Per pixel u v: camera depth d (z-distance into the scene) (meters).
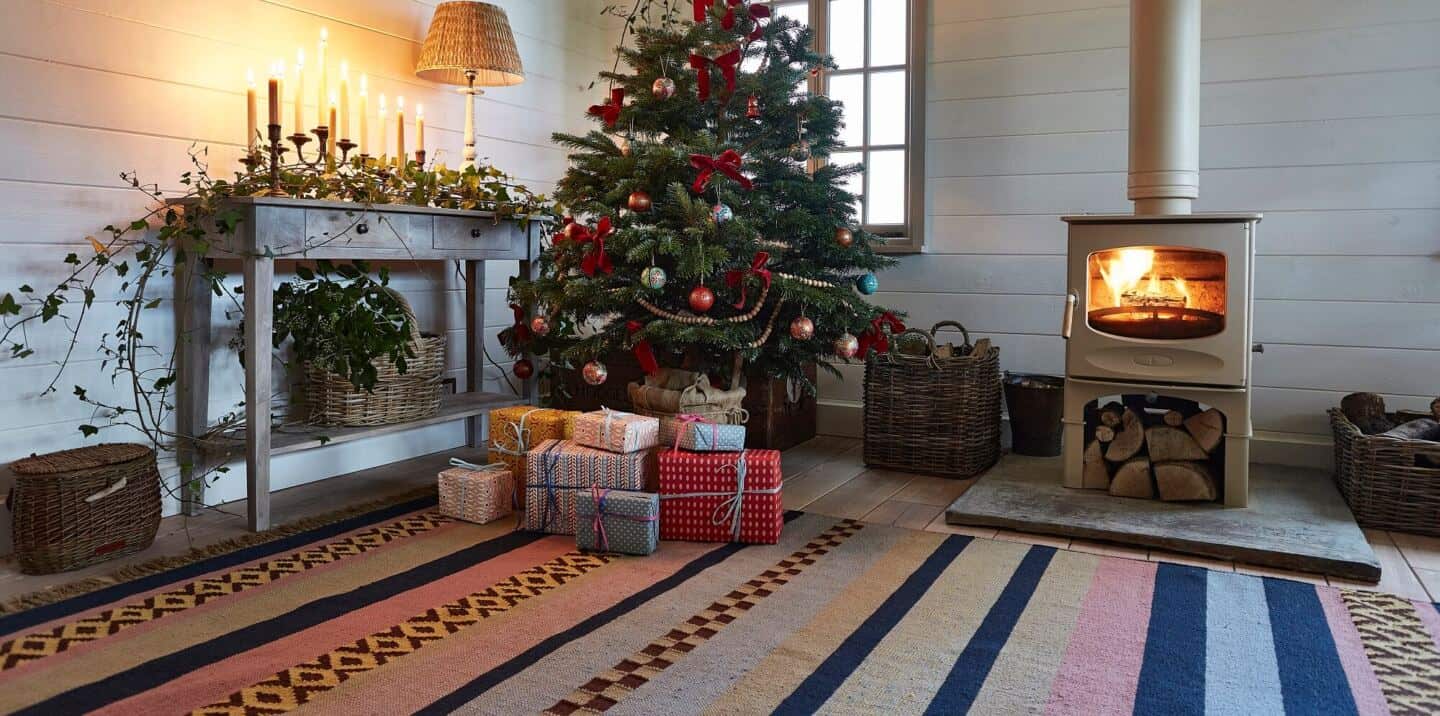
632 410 4.29
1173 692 1.96
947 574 2.68
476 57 3.85
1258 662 2.11
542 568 2.72
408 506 3.36
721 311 3.50
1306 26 3.73
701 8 3.62
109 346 3.04
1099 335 3.32
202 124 3.28
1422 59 3.58
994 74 4.25
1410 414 3.52
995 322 4.34
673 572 2.69
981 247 4.33
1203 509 3.17
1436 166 3.58
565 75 4.85
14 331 2.81
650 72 3.61
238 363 3.44
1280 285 3.84
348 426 3.39
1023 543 2.97
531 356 4.21
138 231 3.10
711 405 3.47
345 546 2.90
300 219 3.02
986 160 4.29
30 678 2.01
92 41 2.96
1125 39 4.01
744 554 2.86
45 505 2.59
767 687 1.98
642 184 3.38
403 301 3.50
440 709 1.88
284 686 1.98
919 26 4.35
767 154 3.67
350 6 3.78
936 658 2.13
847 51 4.58
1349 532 2.89
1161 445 3.30
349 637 2.23
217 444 3.09
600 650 2.16
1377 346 3.72
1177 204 3.32
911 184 4.41
